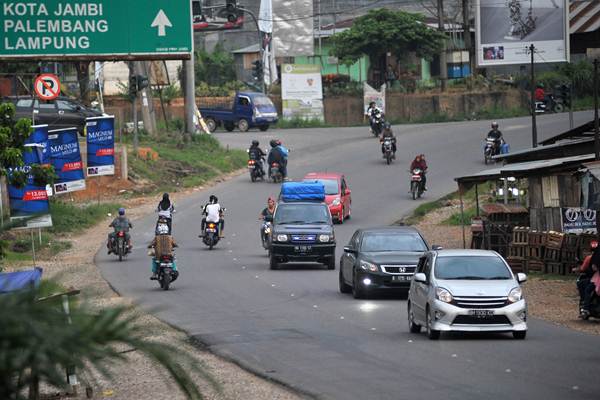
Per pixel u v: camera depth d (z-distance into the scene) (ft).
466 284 145.69
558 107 609.01
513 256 245.45
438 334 143.54
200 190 410.11
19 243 285.23
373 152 490.08
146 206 379.35
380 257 199.52
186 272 244.63
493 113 624.18
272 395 99.35
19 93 473.26
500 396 97.91
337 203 338.54
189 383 30.94
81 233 325.01
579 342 138.82
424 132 544.62
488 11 603.26
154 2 387.75
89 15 379.55
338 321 165.99
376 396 98.84
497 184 327.88
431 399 96.89
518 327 142.41
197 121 524.52
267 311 178.50
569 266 230.68
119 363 29.60
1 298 26.91
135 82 431.02
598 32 591.78
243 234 322.75
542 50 596.70
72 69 552.82
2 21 369.91
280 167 422.82
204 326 156.97
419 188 381.19
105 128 346.13
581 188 209.56
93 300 29.43
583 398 96.27
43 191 179.11
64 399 97.71
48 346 25.91
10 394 26.50
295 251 249.75
